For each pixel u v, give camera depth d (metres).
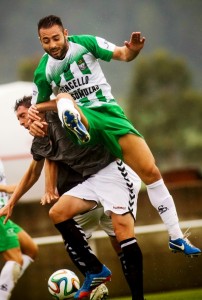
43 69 14.66
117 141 14.66
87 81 14.58
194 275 21.12
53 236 21.55
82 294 15.30
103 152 15.30
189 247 14.98
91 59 14.60
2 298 18.27
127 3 110.56
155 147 67.00
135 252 14.98
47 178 15.66
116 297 20.89
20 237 18.88
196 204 21.78
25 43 113.25
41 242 21.25
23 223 21.67
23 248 18.95
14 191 15.95
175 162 67.06
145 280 21.17
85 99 14.62
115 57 14.66
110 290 20.91
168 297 19.12
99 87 14.66
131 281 14.91
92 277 15.25
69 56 14.48
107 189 15.22
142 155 14.72
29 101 15.81
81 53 14.52
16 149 27.64
